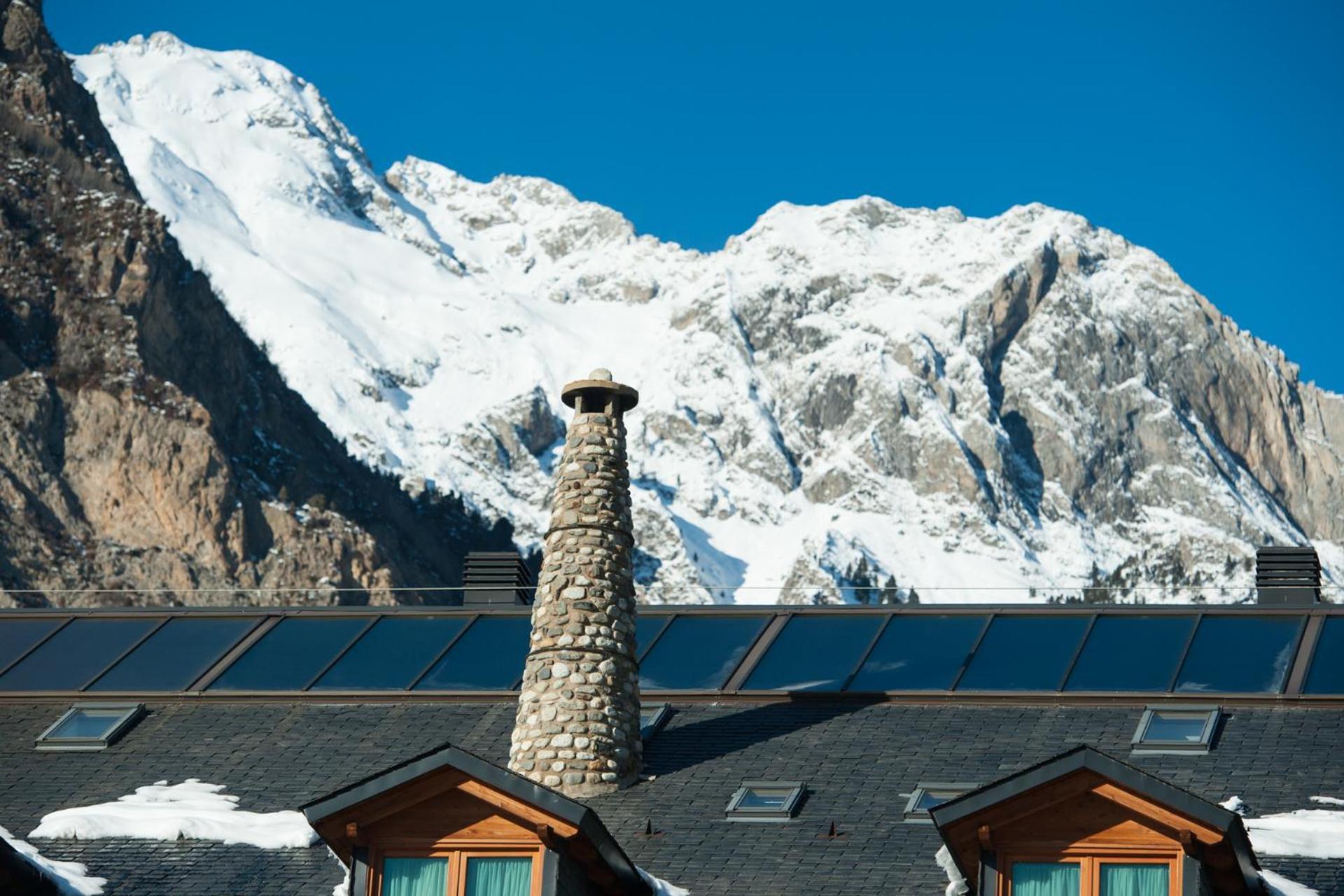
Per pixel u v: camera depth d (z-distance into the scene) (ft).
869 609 180.04
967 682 163.73
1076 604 176.55
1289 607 172.04
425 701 168.96
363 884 116.26
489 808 116.78
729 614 181.78
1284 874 123.13
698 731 159.63
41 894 128.67
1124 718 155.22
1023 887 113.09
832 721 159.33
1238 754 146.10
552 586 153.69
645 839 137.90
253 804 149.79
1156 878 111.45
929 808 124.26
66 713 170.60
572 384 159.94
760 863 132.46
